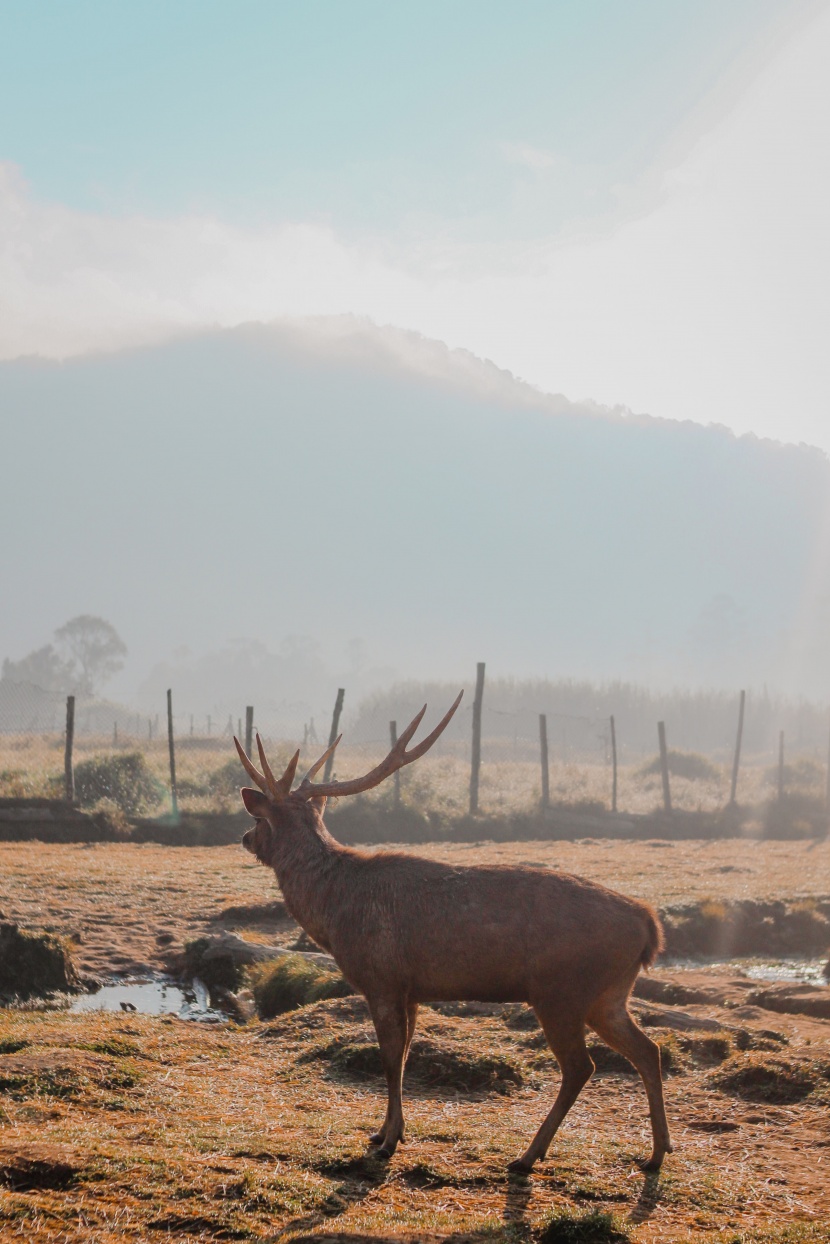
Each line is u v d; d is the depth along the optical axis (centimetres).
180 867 2458
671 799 4412
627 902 766
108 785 3397
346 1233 596
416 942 764
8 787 3234
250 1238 589
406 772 3984
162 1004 1396
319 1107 860
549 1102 902
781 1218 662
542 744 3872
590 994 740
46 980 1409
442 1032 1085
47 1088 820
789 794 4397
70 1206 604
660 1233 632
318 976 1319
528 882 771
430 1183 700
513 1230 620
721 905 2047
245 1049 1046
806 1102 889
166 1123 780
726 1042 1054
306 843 839
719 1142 804
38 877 2188
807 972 1742
